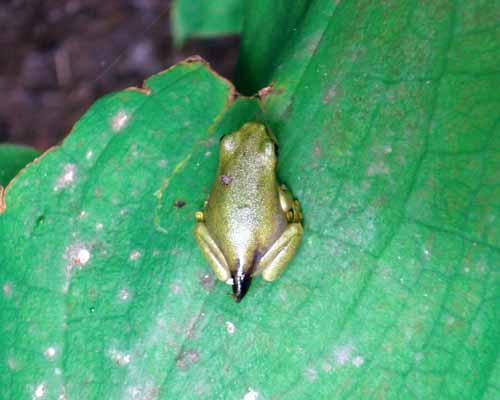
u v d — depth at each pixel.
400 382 0.10
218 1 0.13
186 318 0.11
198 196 0.11
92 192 0.11
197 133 0.11
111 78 0.18
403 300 0.10
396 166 0.11
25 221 0.11
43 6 0.19
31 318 0.11
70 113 0.18
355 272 0.11
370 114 0.11
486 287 0.10
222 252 0.11
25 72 0.18
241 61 0.12
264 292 0.11
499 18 0.10
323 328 0.11
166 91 0.11
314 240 0.11
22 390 0.11
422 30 0.10
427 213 0.10
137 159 0.11
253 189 0.11
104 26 0.18
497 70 0.10
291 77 0.11
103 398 0.11
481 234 0.10
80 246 0.11
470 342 0.10
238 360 0.11
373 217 0.11
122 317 0.11
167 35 0.18
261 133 0.11
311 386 0.10
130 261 0.11
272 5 0.12
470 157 0.10
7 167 0.13
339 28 0.11
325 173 0.11
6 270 0.11
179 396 0.11
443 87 0.10
